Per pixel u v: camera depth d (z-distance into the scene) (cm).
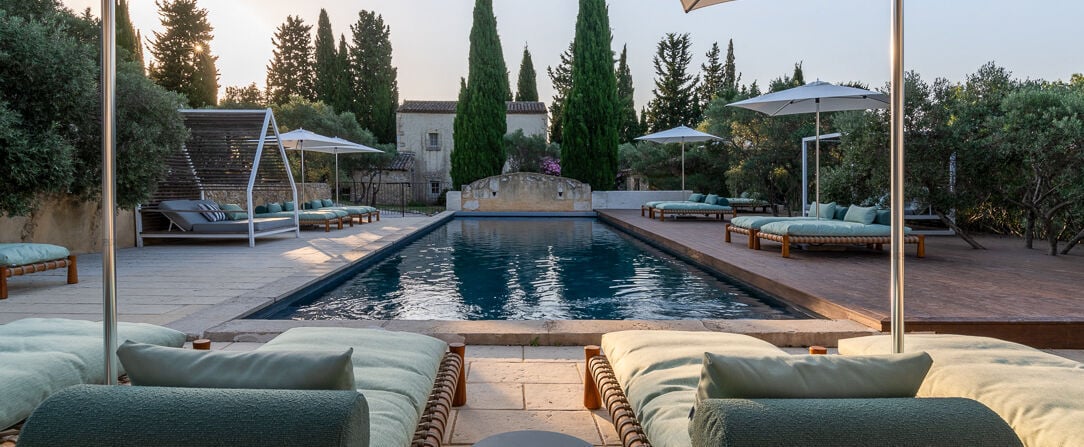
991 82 925
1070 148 728
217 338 388
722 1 380
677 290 636
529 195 2084
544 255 949
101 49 181
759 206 1716
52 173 696
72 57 741
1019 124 771
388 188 2661
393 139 3272
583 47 2130
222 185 1212
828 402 124
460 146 2255
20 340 240
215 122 1064
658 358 227
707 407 124
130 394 120
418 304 565
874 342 253
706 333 268
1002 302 454
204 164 1188
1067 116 724
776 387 135
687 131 1623
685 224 1359
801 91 901
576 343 388
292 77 3394
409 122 2747
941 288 522
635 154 2202
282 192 1566
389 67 3353
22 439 112
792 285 548
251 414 114
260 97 3475
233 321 419
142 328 263
